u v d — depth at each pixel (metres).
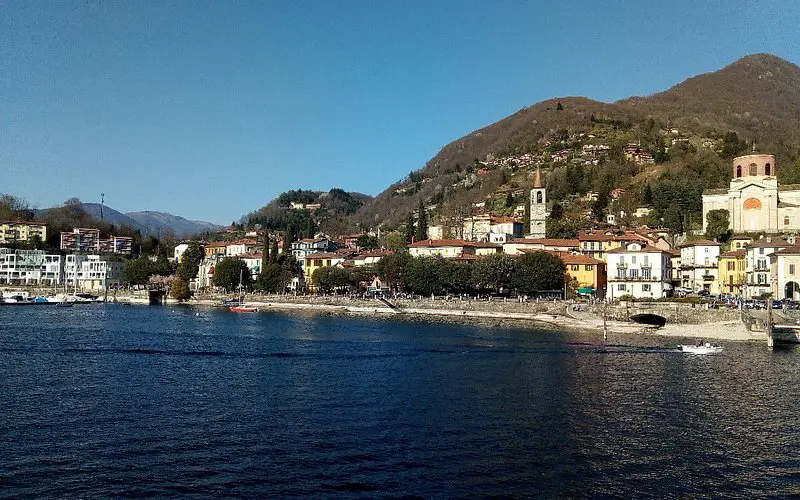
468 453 53.81
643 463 52.22
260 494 44.66
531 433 59.91
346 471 49.16
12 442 55.34
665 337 137.62
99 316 195.62
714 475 49.88
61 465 49.78
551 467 50.91
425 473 49.03
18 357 102.50
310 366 96.00
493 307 185.62
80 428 59.91
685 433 60.59
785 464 52.47
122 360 100.69
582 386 81.62
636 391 78.88
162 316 197.88
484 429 61.03
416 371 91.88
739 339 132.12
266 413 66.31
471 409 68.88
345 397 74.31
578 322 160.75
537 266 197.75
